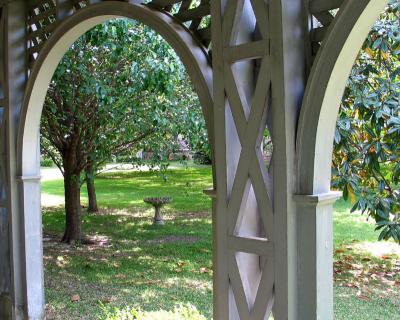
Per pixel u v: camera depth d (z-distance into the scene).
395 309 3.20
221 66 1.59
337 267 4.14
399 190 2.71
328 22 1.43
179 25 1.84
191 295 3.63
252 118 1.51
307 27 1.46
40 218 2.88
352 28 1.31
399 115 2.40
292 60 1.43
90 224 6.58
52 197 9.86
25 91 2.65
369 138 2.56
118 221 6.81
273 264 1.48
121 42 3.88
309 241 1.43
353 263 4.26
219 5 1.58
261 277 1.52
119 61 4.45
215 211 1.68
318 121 1.40
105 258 4.79
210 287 3.83
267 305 1.51
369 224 5.90
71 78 4.48
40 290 2.88
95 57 4.41
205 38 1.83
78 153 5.26
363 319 3.05
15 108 2.76
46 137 5.12
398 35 2.42
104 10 2.11
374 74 2.61
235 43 1.56
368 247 4.82
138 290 3.78
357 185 2.63
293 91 1.44
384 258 4.39
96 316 3.19
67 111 4.88
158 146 5.57
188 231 6.07
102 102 4.32
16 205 2.80
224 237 1.62
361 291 3.55
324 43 1.36
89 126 4.96
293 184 1.45
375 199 2.61
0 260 2.96
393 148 2.41
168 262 4.61
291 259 1.45
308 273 1.44
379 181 2.66
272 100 1.45
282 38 1.41
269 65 1.45
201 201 8.60
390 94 2.41
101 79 4.41
